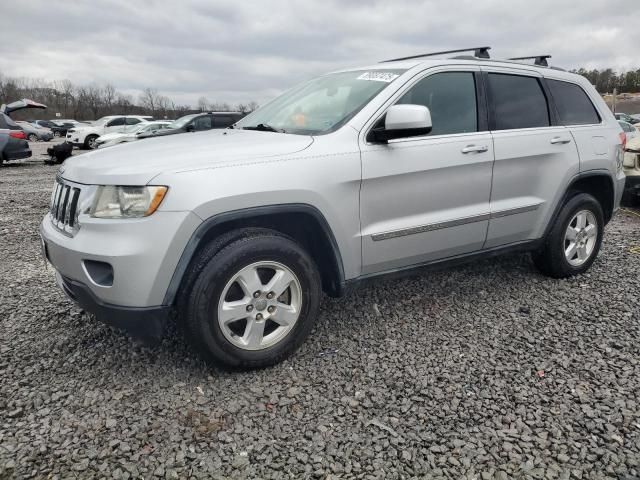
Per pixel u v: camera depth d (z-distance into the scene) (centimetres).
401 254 347
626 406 270
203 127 1573
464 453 237
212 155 287
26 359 318
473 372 304
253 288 290
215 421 260
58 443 243
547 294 421
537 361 316
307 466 230
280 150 299
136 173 268
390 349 333
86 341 341
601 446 241
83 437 247
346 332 356
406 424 258
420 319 377
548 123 421
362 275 340
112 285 266
